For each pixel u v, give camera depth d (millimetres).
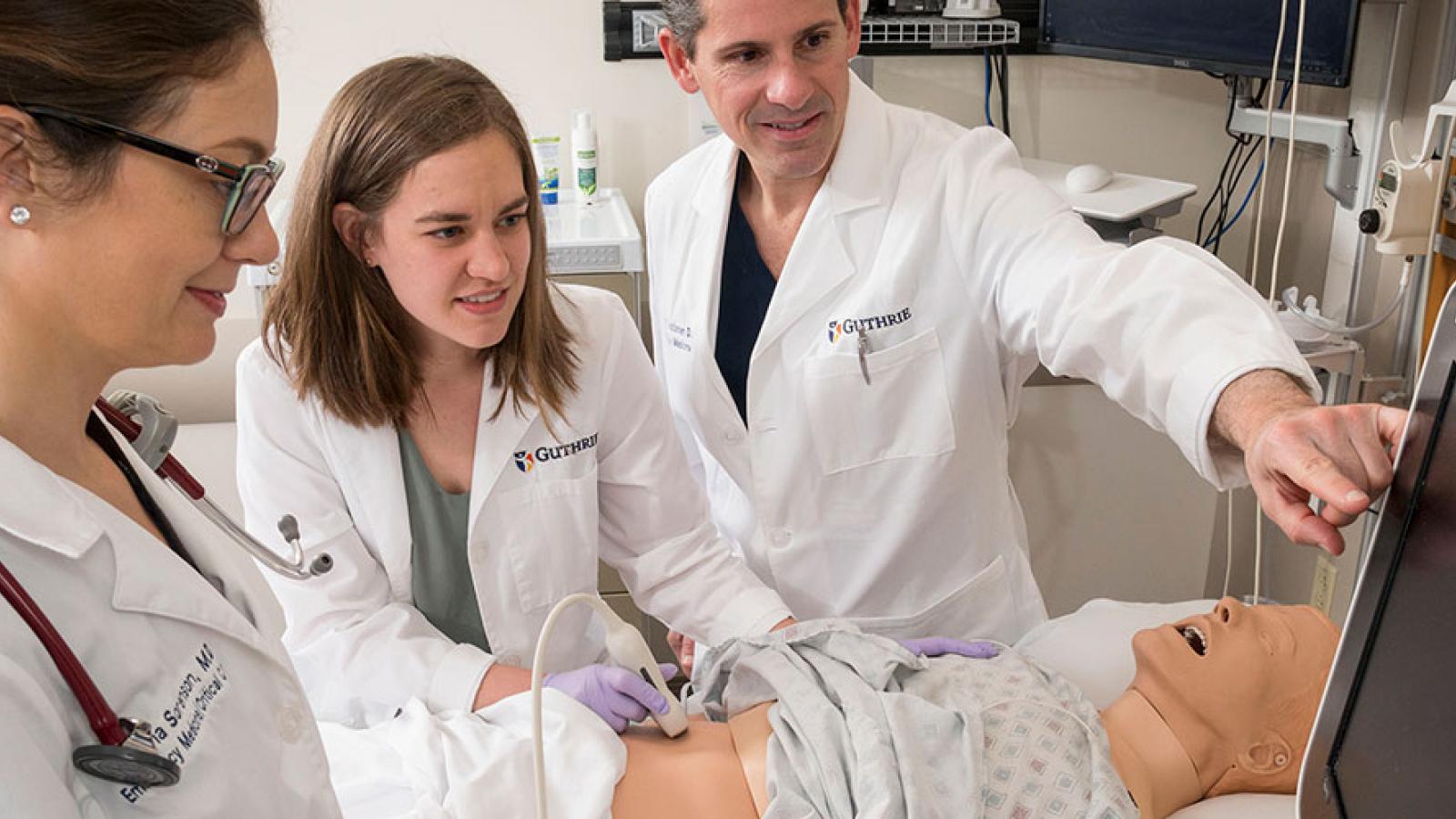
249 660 865
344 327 1342
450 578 1479
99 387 781
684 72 1631
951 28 2680
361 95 1235
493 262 1217
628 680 1312
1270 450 952
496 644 1479
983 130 1619
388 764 1274
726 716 1413
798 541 1694
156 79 678
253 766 838
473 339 1273
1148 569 2658
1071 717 1294
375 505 1420
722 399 1690
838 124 1525
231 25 708
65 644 703
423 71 1244
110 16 661
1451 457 748
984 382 1633
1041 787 1213
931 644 1436
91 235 689
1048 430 2537
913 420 1621
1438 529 754
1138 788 1294
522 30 2814
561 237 2467
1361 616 861
